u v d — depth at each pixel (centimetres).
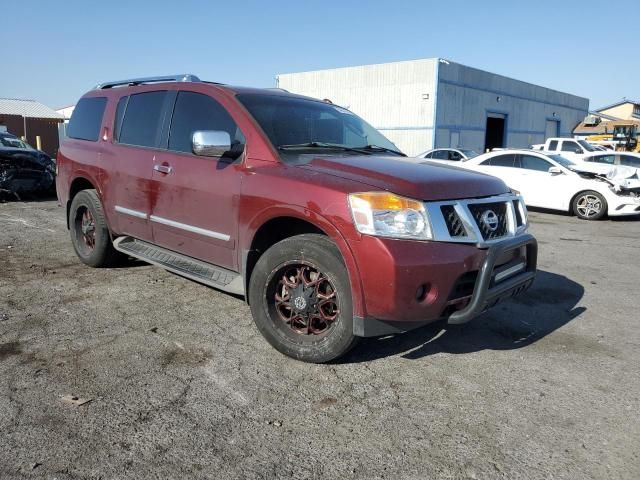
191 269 443
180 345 384
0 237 735
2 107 4906
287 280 366
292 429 283
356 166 362
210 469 248
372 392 326
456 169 399
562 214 1295
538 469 256
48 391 312
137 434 273
